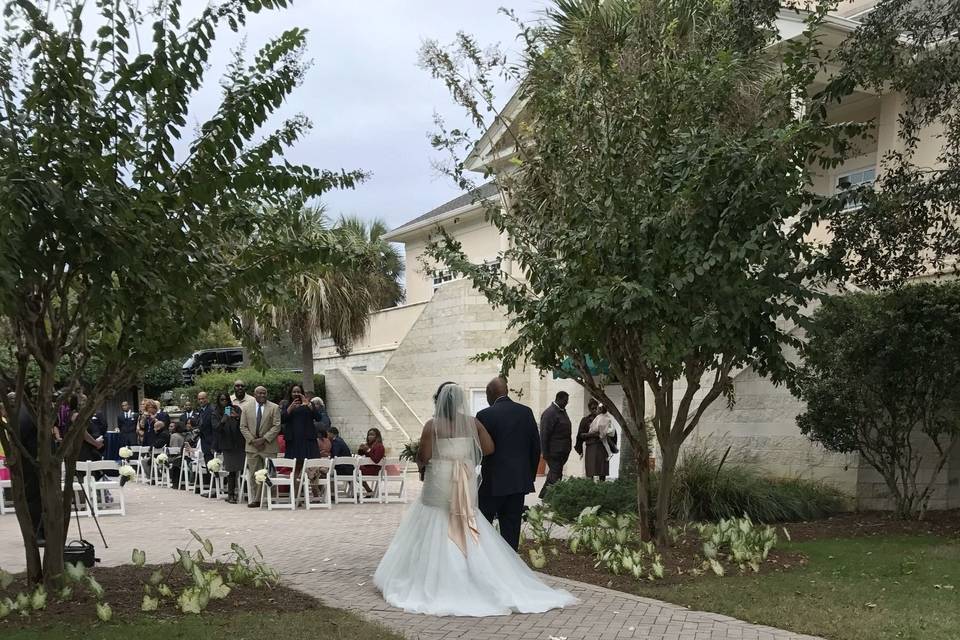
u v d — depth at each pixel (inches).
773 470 519.8
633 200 303.9
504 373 344.5
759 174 275.7
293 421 552.7
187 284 225.0
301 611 237.3
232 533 408.2
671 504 428.1
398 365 919.7
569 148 335.0
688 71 326.0
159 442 734.5
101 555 339.3
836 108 657.0
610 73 335.6
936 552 340.5
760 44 368.8
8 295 190.9
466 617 237.0
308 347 892.0
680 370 321.7
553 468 525.0
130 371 241.9
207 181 224.8
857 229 394.0
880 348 425.1
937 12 377.1
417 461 273.1
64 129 205.8
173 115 218.1
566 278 300.7
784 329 507.2
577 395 746.8
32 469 319.3
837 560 326.3
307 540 383.9
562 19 413.4
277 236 254.1
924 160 576.7
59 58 207.5
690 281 279.9
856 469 481.4
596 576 298.2
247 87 227.6
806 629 221.3
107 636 200.5
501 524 302.7
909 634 215.3
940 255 408.5
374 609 244.7
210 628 210.7
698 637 215.6
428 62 360.2
